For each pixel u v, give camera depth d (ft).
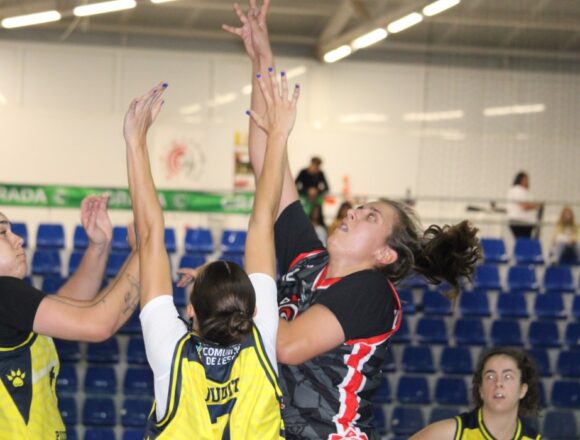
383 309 9.48
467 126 55.47
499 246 40.11
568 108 55.42
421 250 10.93
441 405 34.71
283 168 9.15
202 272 8.32
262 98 10.87
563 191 54.70
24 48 53.47
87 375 33.17
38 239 38.34
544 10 49.93
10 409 10.14
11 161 53.01
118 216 50.01
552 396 35.29
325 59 54.19
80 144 53.57
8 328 9.87
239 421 8.20
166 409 8.04
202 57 55.57
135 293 9.64
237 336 8.15
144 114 8.82
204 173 54.80
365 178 56.39
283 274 10.82
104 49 54.44
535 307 37.83
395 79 57.00
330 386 9.43
